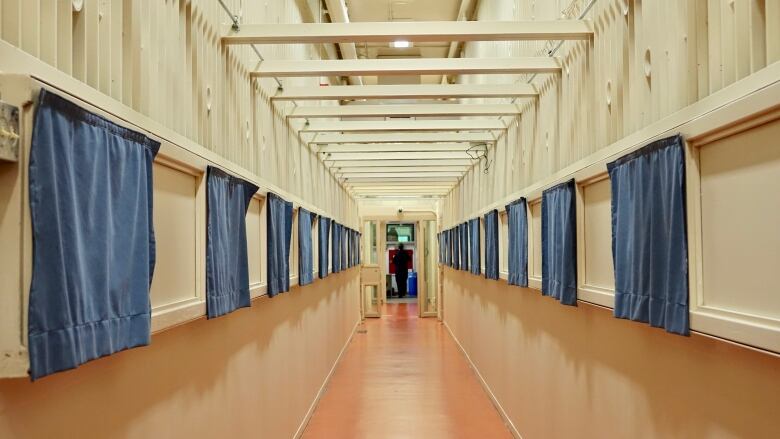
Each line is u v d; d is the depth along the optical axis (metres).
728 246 1.59
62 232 1.27
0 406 1.22
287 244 4.11
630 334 2.33
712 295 1.67
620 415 2.44
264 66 3.37
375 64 3.31
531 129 4.10
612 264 2.47
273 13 3.94
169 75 2.18
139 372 1.87
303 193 5.18
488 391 6.01
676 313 1.78
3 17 1.30
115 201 1.54
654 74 2.12
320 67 3.35
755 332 1.40
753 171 1.48
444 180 8.52
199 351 2.43
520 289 4.46
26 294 1.18
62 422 1.44
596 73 2.75
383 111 4.49
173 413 2.14
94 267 1.42
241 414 3.06
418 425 5.10
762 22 1.51
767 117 1.39
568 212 2.92
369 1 7.55
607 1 2.60
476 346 6.94
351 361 8.09
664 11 2.04
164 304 2.00
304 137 5.25
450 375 7.11
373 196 11.80
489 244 5.50
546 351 3.68
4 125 1.11
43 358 1.20
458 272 8.91
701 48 1.80
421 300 13.06
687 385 1.87
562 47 3.30
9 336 1.17
